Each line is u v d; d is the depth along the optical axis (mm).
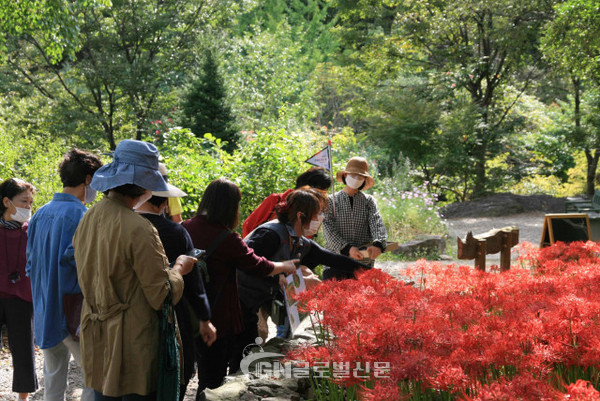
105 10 19859
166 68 20984
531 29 20438
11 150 9492
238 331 3340
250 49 25688
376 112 22438
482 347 2287
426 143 21422
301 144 8984
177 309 3027
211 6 21484
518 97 23828
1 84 20016
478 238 4730
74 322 3324
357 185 4637
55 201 3422
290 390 3006
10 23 11898
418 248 10359
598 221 7391
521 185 26531
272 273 3334
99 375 2500
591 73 13133
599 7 11539
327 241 4625
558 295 2906
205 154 9336
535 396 1833
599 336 2234
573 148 22906
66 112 19891
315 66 31641
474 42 23188
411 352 2172
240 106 22484
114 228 2451
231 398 2873
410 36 22406
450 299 2770
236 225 3312
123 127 21688
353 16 24516
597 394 1734
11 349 4102
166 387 2467
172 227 2936
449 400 2250
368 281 3111
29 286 4078
